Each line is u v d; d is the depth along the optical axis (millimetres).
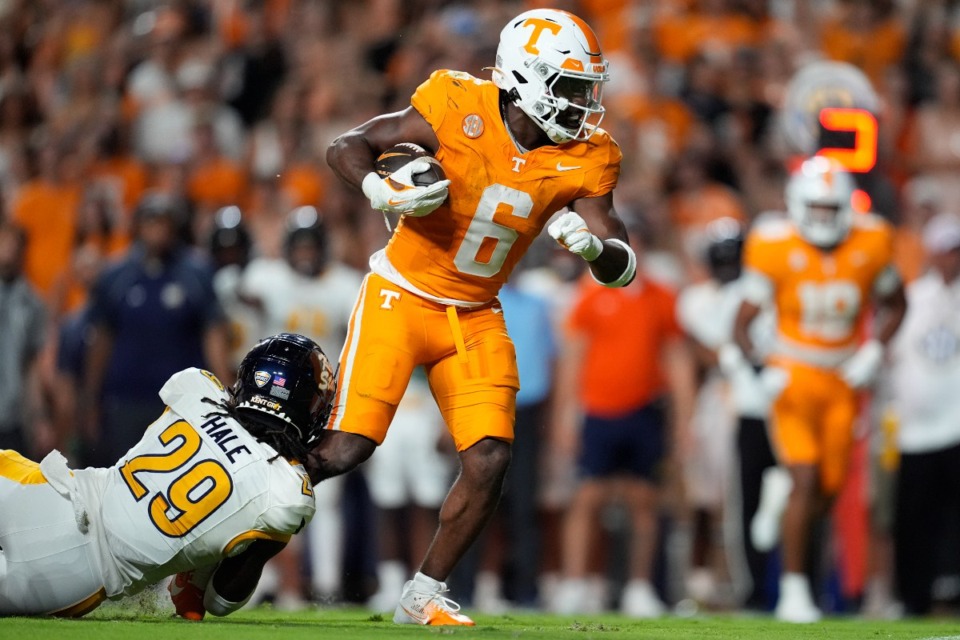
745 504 32688
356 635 16281
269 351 17438
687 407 34656
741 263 34844
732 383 32750
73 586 16891
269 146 43875
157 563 16844
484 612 27141
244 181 42156
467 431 18891
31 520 16859
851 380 30766
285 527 16844
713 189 40281
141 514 16781
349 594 34031
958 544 33875
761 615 31047
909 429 33438
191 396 17219
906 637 19891
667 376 34750
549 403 34938
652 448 34281
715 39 46031
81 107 46562
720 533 35156
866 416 34062
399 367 18812
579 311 34406
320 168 41000
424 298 18953
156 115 44562
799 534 30156
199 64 46500
